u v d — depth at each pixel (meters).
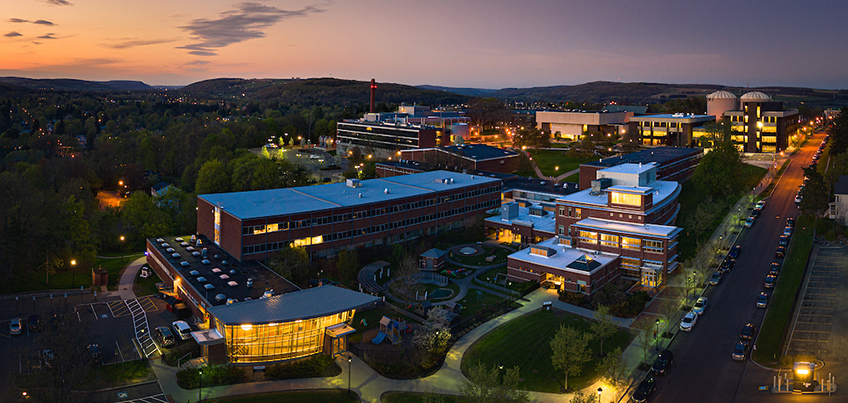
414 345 88.19
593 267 111.19
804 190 141.00
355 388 78.00
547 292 113.38
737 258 124.19
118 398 73.06
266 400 74.00
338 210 130.12
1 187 124.31
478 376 68.38
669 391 75.88
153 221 158.00
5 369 79.31
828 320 93.19
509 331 95.25
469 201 162.12
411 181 168.25
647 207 125.69
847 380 75.69
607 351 88.00
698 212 135.25
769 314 97.62
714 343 89.31
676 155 185.50
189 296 102.12
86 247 132.38
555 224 137.88
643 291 107.75
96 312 102.38
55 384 66.94
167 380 78.38
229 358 83.94
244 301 90.56
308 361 82.88
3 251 114.69
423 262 128.38
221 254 121.88
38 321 91.50
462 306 106.88
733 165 172.00
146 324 97.06
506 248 143.50
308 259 120.69
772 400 72.25
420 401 74.19
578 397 67.88
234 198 136.62
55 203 133.50
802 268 114.31
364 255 132.00
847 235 130.25
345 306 88.44
